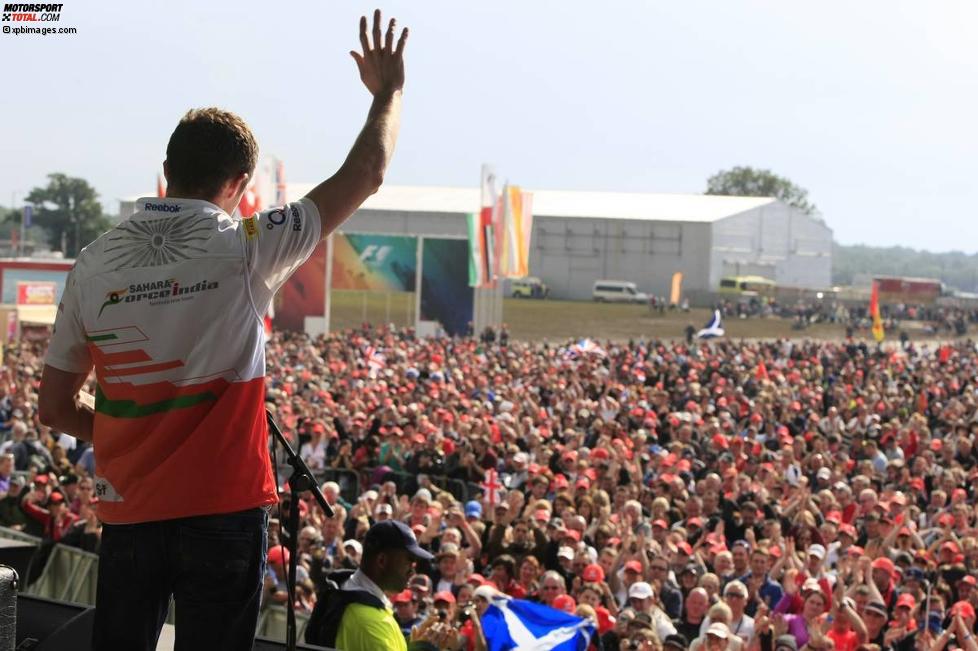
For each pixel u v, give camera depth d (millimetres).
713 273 114188
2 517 15711
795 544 14844
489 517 16172
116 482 2824
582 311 104688
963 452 21234
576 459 18828
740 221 117188
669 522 15586
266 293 2840
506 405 26469
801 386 34562
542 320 97500
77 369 2973
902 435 22562
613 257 115375
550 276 116812
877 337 58531
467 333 63344
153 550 2850
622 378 39844
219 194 2904
